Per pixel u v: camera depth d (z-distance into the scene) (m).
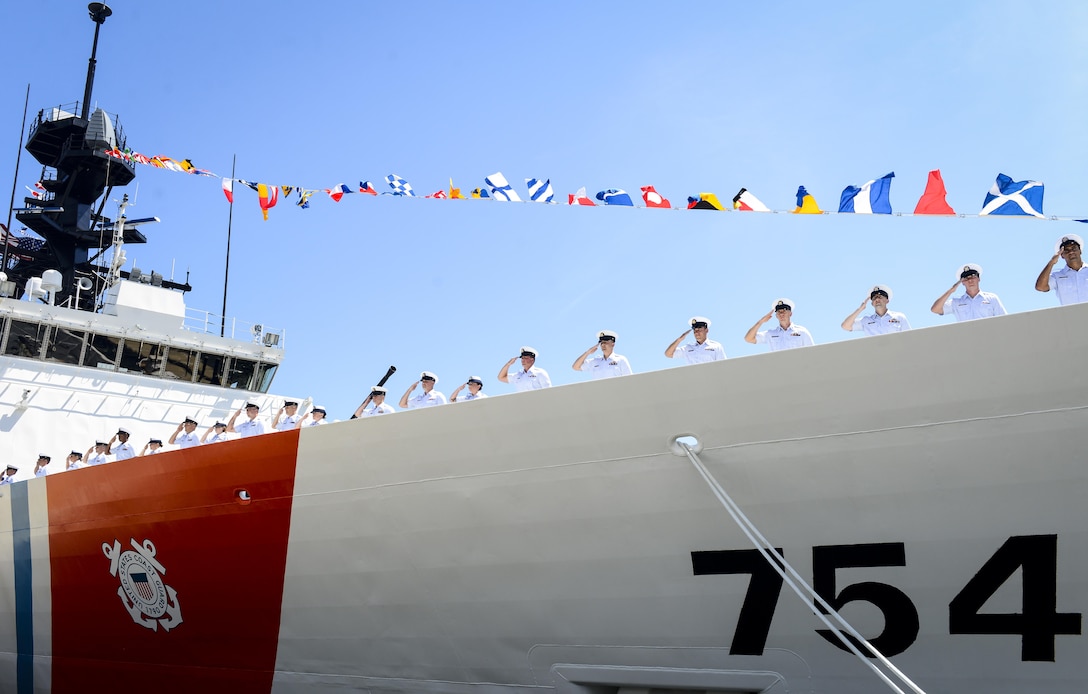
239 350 12.64
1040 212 5.01
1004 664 4.77
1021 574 4.67
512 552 5.94
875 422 4.86
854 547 5.02
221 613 7.35
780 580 5.19
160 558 7.62
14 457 10.70
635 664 5.74
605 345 7.79
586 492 5.63
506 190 7.64
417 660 6.53
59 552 8.55
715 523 5.32
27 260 15.16
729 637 5.40
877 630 5.02
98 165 14.41
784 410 5.04
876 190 5.47
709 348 7.48
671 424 5.33
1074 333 4.39
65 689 8.85
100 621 8.34
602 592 5.71
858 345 4.85
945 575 4.82
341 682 6.90
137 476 7.66
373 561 6.48
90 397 11.55
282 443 6.75
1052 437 4.49
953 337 4.64
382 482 6.33
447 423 6.03
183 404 12.11
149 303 12.27
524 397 5.74
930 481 4.78
